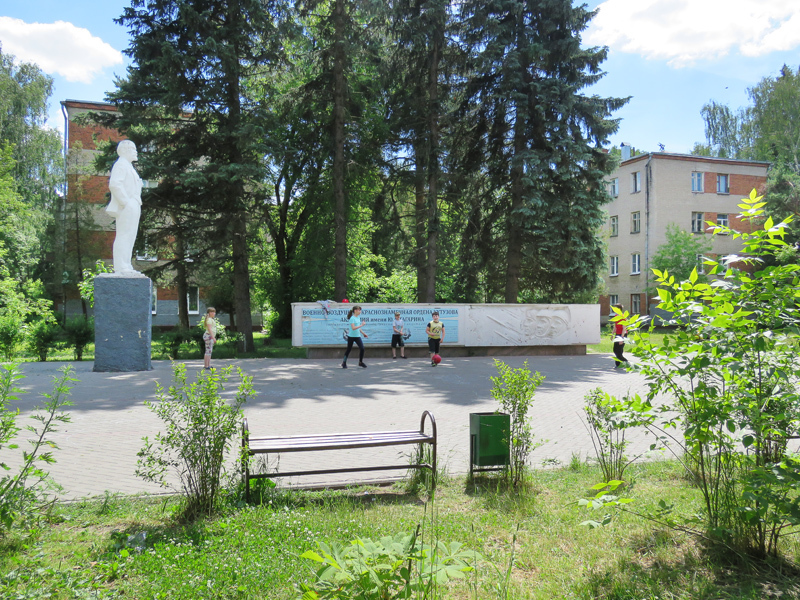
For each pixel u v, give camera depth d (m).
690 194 43.38
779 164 39.34
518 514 4.79
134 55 20.73
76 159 31.28
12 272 31.81
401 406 10.45
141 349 15.71
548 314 23.34
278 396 11.54
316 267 27.42
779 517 3.67
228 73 20.78
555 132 24.38
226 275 29.66
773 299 3.65
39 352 19.92
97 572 3.64
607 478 5.79
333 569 2.14
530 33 24.52
